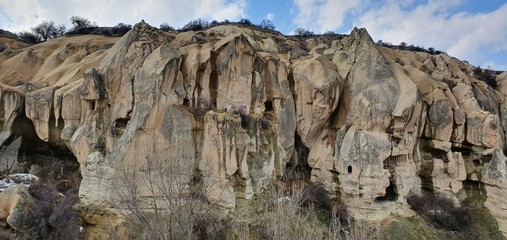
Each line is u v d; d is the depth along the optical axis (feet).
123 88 69.92
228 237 56.95
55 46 120.78
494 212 74.13
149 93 63.82
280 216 47.70
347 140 73.00
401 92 74.23
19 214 56.08
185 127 63.98
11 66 104.68
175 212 52.95
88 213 61.36
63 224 57.62
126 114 67.41
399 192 72.43
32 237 54.70
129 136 62.64
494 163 76.02
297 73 78.07
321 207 68.95
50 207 59.67
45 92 77.92
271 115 75.41
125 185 55.57
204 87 70.85
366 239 49.65
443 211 72.79
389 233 66.28
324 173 74.59
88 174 65.00
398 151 73.10
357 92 76.48
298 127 77.25
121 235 56.39
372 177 69.46
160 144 62.44
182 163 60.49
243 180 64.90
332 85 74.59
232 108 70.64
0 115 76.02
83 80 76.07
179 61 68.69
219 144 63.10
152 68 65.46
